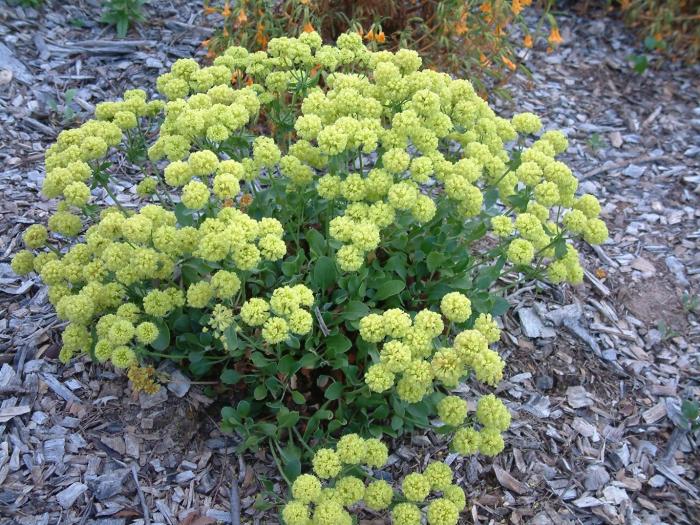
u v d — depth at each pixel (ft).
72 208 2.73
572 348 2.57
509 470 2.15
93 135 2.04
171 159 1.99
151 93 3.41
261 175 2.80
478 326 1.78
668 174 3.50
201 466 2.04
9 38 3.50
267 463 2.06
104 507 1.91
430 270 2.12
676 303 2.82
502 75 3.68
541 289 2.75
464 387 2.34
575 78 4.12
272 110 2.37
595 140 3.61
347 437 1.68
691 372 2.54
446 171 2.00
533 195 2.06
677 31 4.33
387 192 1.94
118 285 1.90
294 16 3.22
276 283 2.14
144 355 2.10
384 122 3.06
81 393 2.15
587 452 2.23
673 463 2.23
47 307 2.40
